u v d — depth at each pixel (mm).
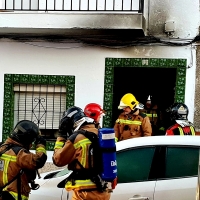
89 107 5836
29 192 4938
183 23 8758
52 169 9094
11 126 9211
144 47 8867
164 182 5020
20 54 9117
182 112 6984
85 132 4762
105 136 4598
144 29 8461
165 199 4941
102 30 8289
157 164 5117
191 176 5059
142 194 4977
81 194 4699
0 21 8320
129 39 8844
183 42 8766
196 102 8797
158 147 5176
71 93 9055
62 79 9070
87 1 9055
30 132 4855
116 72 9172
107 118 9023
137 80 9172
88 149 4703
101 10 8562
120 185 5062
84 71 9016
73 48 9008
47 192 5246
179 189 4953
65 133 4945
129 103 7801
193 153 5145
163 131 9102
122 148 5191
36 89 9211
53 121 9234
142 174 5113
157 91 9141
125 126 7914
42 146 4953
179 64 8797
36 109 9242
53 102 9203
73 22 8242
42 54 9078
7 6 9219
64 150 4711
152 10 8844
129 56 8898
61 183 5285
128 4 8992
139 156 5168
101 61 8977
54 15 8266
